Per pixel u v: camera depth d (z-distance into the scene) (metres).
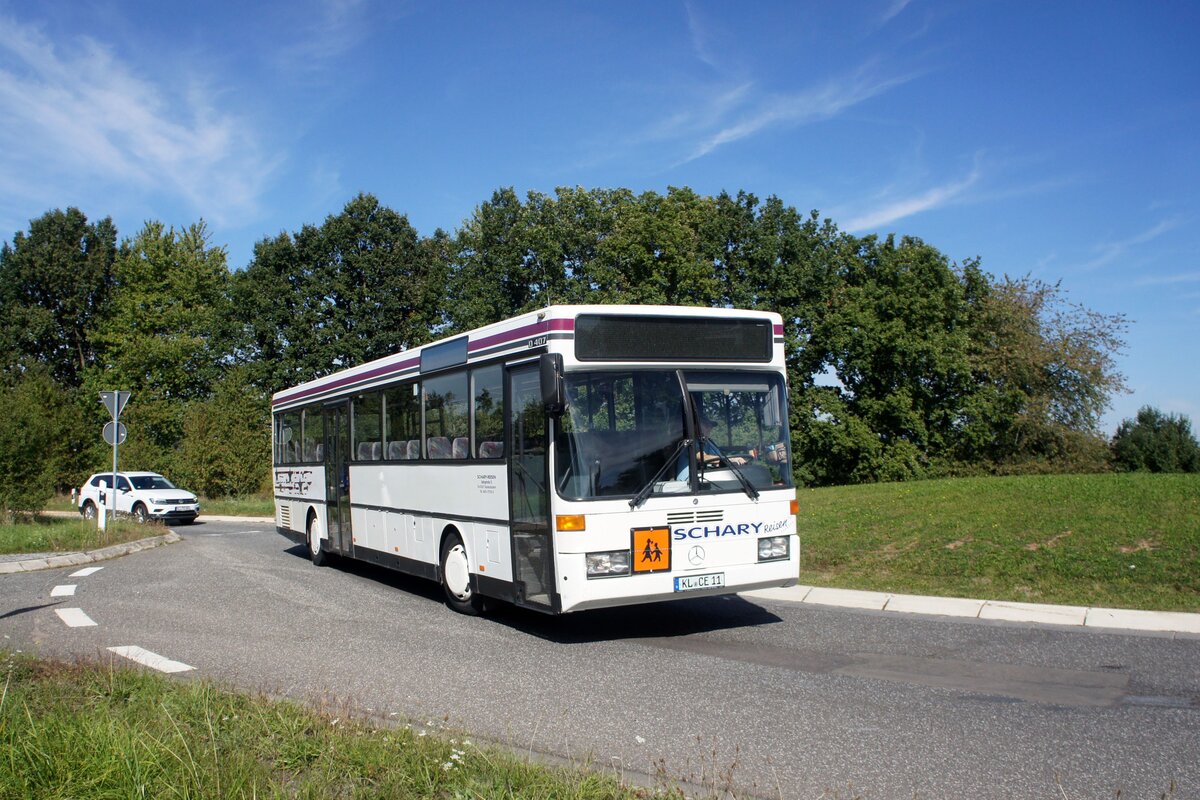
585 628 10.36
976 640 8.91
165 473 42.09
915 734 6.09
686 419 9.45
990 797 4.96
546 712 6.88
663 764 5.34
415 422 12.75
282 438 19.55
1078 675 7.51
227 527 30.39
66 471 46.19
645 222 41.78
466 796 4.70
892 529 14.55
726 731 6.28
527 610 11.75
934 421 45.31
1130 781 5.14
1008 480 20.11
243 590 13.91
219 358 51.50
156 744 5.28
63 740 5.32
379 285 50.84
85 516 33.16
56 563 17.89
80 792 4.72
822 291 43.97
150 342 57.66
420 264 51.75
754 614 10.74
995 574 11.63
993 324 50.28
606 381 9.23
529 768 5.19
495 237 49.25
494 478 10.45
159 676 7.64
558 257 46.31
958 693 7.09
